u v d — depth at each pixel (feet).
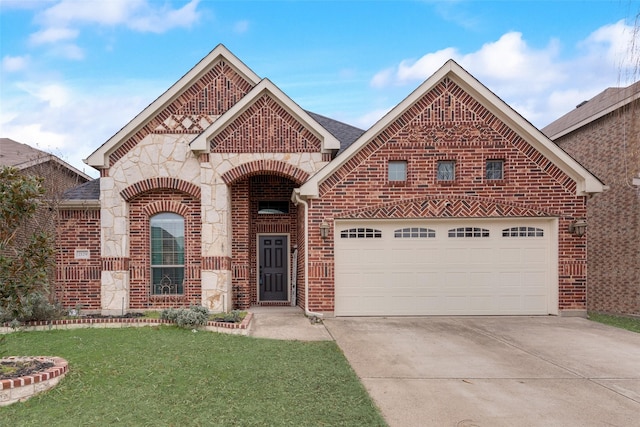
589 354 27.20
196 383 20.06
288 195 46.80
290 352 26.25
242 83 43.29
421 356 26.43
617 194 46.70
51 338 28.12
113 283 40.81
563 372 23.65
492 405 18.94
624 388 21.27
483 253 39.60
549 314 39.37
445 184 39.45
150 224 42.75
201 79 43.09
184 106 42.78
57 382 19.56
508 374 23.21
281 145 41.24
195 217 42.39
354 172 39.27
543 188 39.42
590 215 51.31
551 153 39.11
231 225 43.45
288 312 41.45
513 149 39.58
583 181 38.93
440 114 39.75
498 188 39.45
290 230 46.80
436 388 20.98
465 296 39.45
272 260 47.03
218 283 40.47
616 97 46.96
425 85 39.32
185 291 41.98
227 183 41.22
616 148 46.80
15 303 20.89
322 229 38.32
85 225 41.93
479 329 33.99
